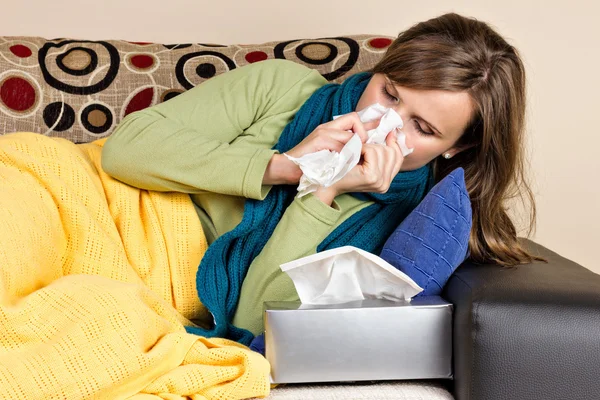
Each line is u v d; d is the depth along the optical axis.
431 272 1.18
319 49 1.72
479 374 0.99
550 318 0.98
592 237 2.28
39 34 2.16
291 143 1.36
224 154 1.25
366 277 1.12
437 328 1.07
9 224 1.00
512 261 1.28
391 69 1.26
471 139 1.38
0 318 0.89
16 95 1.57
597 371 0.98
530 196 1.50
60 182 1.19
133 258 1.26
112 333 0.91
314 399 1.00
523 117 1.40
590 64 2.24
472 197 1.38
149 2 2.19
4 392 0.81
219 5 2.20
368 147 1.22
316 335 1.04
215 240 1.27
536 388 0.98
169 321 1.08
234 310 1.29
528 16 2.24
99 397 0.88
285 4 2.21
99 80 1.63
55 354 0.86
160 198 1.33
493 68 1.29
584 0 2.22
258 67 1.44
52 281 1.09
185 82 1.66
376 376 1.05
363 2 2.23
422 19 2.24
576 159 2.26
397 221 1.44
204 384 0.96
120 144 1.30
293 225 1.22
